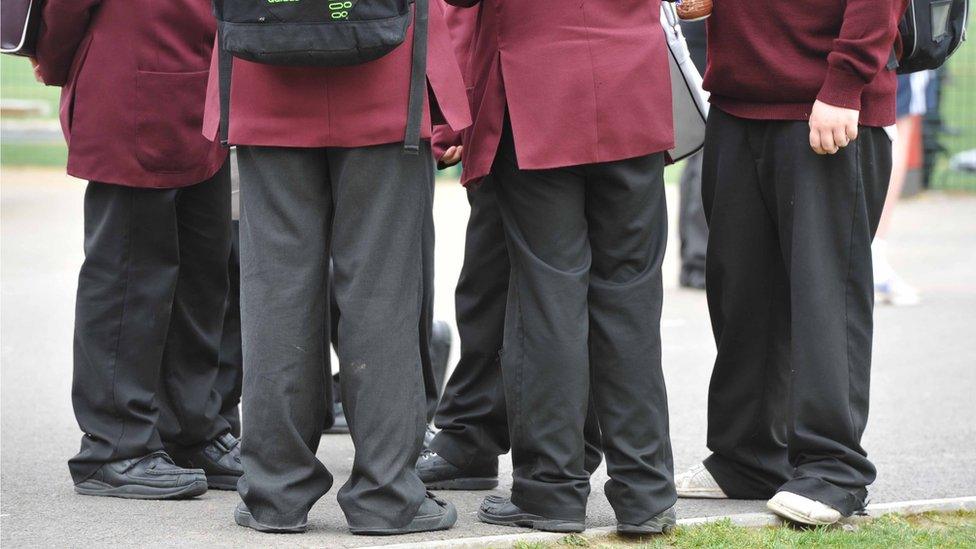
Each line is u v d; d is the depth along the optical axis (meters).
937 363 12.27
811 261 6.86
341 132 6.11
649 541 6.49
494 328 7.50
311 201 6.27
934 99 27.42
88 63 7.09
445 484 7.69
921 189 28.67
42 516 6.86
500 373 7.58
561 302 6.32
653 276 6.43
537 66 6.22
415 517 6.43
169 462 7.40
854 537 6.66
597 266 6.46
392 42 5.83
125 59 7.04
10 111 32.66
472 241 7.44
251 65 6.14
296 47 5.79
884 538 6.69
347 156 6.17
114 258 7.26
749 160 7.12
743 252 7.21
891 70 6.95
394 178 6.22
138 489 7.26
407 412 6.37
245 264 6.36
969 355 12.63
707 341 13.38
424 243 7.81
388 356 6.29
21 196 25.56
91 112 7.10
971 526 7.09
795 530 6.84
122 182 7.11
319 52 5.80
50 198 25.34
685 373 11.84
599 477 8.09
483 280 7.47
